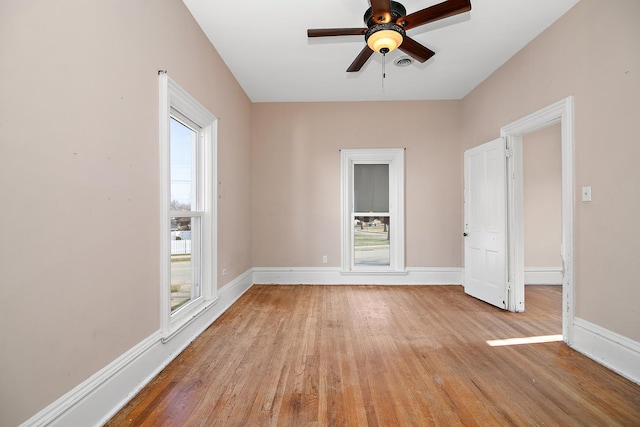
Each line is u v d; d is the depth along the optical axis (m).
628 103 2.06
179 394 1.85
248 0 2.51
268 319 3.18
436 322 3.08
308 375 2.08
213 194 3.15
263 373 2.10
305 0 2.52
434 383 1.98
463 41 3.12
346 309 3.50
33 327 1.24
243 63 3.56
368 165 4.87
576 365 2.21
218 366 2.20
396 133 4.73
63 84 1.37
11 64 1.15
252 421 1.62
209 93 3.08
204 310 2.86
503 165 3.48
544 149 4.55
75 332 1.44
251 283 4.70
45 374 1.29
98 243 1.59
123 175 1.78
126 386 1.79
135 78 1.89
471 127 4.35
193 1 2.51
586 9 2.40
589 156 2.37
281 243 4.77
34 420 1.24
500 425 1.59
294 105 4.78
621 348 2.09
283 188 4.77
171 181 2.61
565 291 2.58
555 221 4.56
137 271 1.92
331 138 4.77
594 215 2.32
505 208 3.46
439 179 4.71
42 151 1.28
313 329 2.90
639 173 2.00
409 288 4.46
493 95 3.79
